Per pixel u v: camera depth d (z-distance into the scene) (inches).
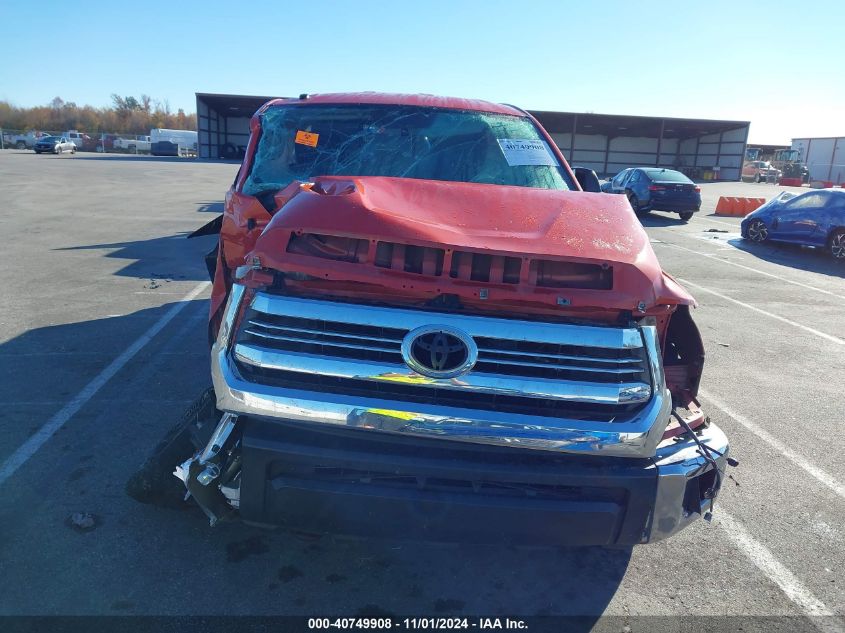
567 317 101.0
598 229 110.3
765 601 120.6
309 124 167.8
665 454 101.6
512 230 107.3
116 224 560.4
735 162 2075.5
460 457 95.2
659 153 2026.3
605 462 98.2
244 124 2267.5
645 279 101.4
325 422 94.9
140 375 209.0
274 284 103.6
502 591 118.9
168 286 334.0
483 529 95.9
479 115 174.2
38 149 1969.7
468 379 95.9
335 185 119.4
